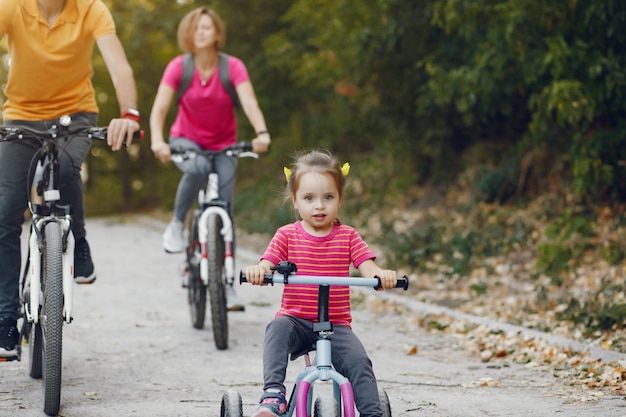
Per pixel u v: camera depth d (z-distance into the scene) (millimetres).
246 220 22078
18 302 5871
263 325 9125
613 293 9312
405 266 13180
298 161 4480
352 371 4203
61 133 5484
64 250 5586
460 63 15023
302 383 4043
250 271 4148
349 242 4500
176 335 8477
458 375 6785
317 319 4367
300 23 22000
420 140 17531
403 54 16312
